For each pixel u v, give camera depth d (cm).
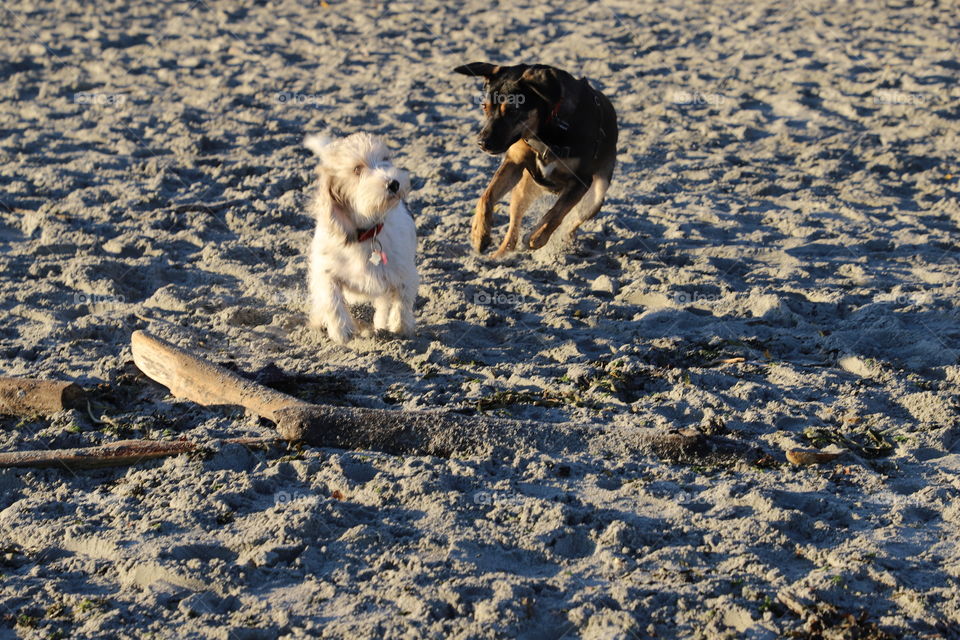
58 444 471
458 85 1405
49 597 359
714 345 598
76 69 1524
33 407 501
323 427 470
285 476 442
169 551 380
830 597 348
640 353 585
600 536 390
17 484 439
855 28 1745
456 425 468
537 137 721
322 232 596
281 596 357
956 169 1034
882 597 351
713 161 1062
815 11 1891
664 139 1150
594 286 724
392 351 593
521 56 1575
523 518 402
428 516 406
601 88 1387
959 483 432
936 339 598
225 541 391
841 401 520
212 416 502
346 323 603
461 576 364
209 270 764
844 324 638
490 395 526
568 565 376
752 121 1234
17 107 1314
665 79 1431
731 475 443
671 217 891
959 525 398
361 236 582
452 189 965
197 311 670
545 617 342
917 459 460
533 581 360
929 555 377
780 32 1725
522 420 477
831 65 1498
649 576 364
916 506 412
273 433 478
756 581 359
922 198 955
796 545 383
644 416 500
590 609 342
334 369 566
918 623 334
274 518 402
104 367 555
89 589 365
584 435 468
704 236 846
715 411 505
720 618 339
